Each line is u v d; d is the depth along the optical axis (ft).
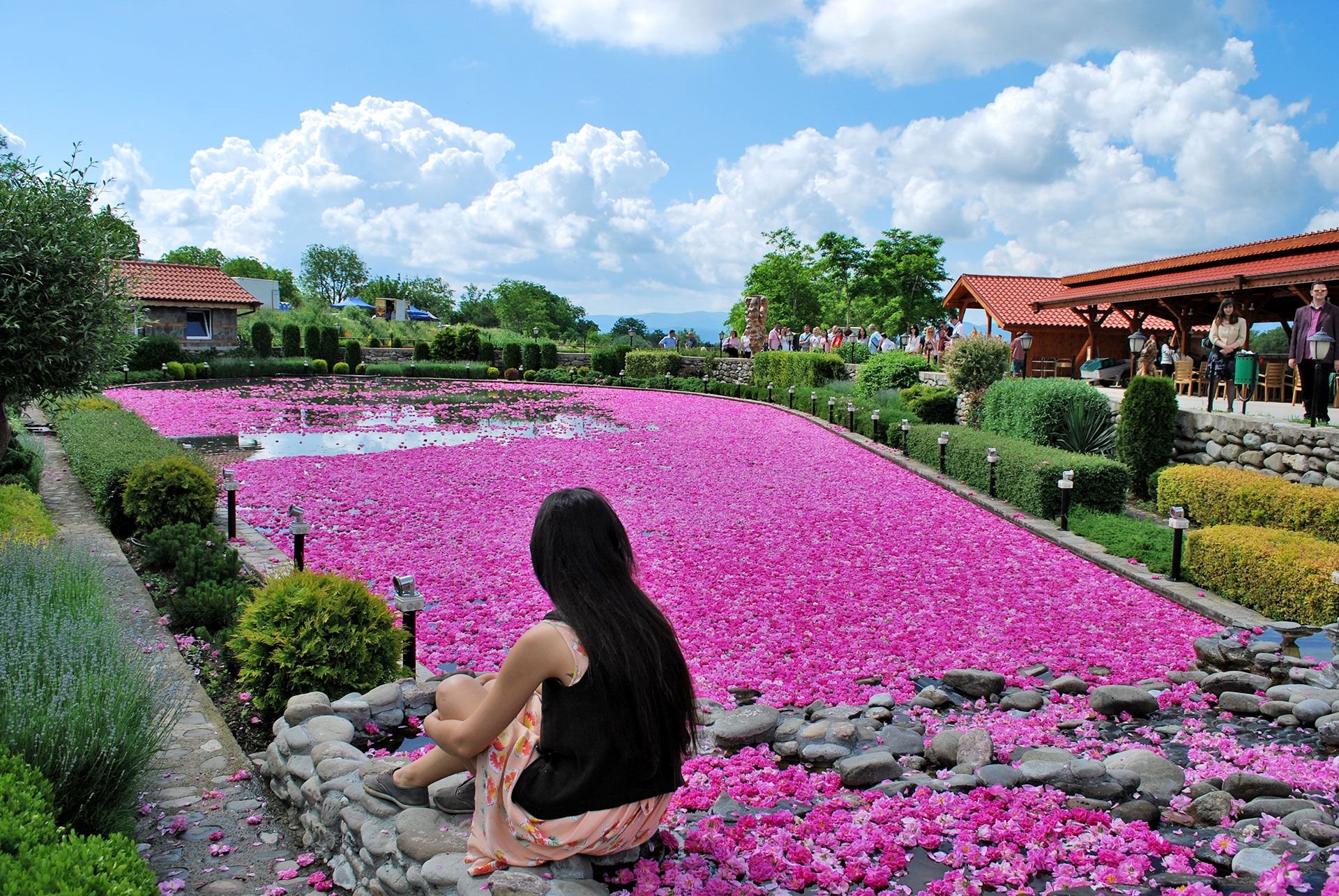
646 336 195.83
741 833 9.81
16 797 7.88
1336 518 24.23
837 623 21.12
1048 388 43.14
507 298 255.09
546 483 40.06
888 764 12.16
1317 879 8.03
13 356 23.26
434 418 66.44
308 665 14.85
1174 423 38.50
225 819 11.48
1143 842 9.45
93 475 29.86
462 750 7.95
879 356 70.44
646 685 7.78
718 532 30.91
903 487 40.45
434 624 20.83
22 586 13.05
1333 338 32.12
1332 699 14.46
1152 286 54.29
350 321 157.07
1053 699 16.48
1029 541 30.01
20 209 23.13
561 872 7.87
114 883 7.04
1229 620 21.04
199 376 92.89
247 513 32.35
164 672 15.29
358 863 9.48
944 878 9.00
